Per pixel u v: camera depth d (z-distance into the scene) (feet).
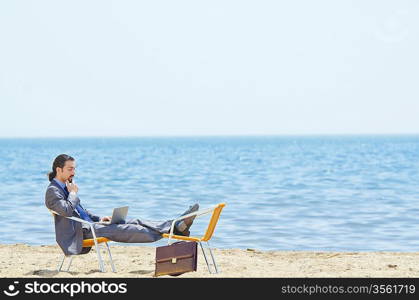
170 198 82.07
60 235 30.09
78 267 33.09
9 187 100.68
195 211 29.68
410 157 232.32
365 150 334.24
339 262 34.40
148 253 38.37
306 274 30.42
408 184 105.81
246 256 37.32
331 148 388.37
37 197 82.48
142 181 114.21
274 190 93.45
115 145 579.07
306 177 124.26
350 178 121.29
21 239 49.65
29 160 235.20
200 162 201.46
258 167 166.61
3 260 35.12
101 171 149.38
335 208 69.62
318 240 49.39
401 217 62.23
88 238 30.40
